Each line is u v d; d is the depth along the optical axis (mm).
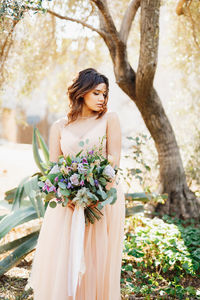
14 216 2992
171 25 5633
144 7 3561
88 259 2260
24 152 10023
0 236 2834
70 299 2145
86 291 2234
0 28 2885
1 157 8836
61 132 2422
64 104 7602
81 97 2369
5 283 2859
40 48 5637
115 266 2371
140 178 3818
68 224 2234
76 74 2385
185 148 5773
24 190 3051
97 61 6816
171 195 4559
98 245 2271
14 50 4453
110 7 5426
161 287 2857
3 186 5770
